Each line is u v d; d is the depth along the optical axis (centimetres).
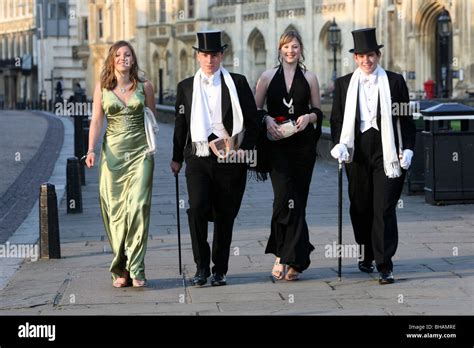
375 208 1063
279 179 1064
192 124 1046
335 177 2191
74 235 1461
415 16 5691
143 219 1052
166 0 8194
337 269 1141
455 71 5325
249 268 1159
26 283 1114
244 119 1056
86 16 9419
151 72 8412
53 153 3016
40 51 9544
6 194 2022
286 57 1087
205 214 1053
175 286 1070
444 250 1251
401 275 1102
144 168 1055
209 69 1049
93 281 1110
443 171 1677
